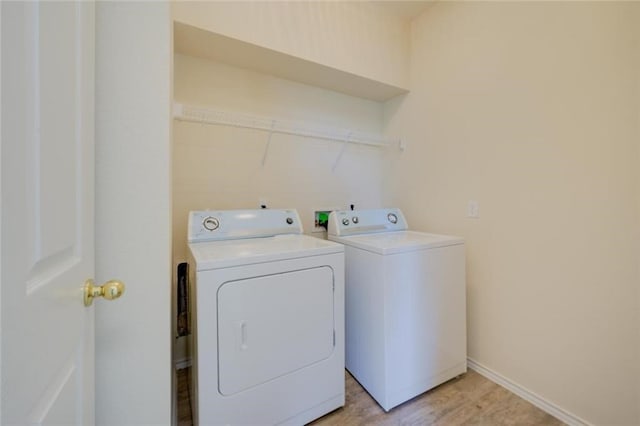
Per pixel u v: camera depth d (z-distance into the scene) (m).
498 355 1.78
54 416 0.51
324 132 2.38
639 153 1.22
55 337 0.51
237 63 1.95
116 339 0.84
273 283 1.30
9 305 0.37
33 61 0.44
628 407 1.26
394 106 2.58
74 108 0.60
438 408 1.56
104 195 0.81
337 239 1.95
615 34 1.28
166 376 0.90
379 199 2.76
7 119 0.37
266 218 1.83
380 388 1.55
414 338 1.61
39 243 0.45
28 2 0.42
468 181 1.95
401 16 2.32
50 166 0.49
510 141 1.70
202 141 1.94
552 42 1.50
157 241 0.88
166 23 0.88
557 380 1.50
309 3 1.90
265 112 2.12
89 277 0.70
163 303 0.89
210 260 1.17
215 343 1.17
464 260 1.82
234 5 1.64
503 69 1.73
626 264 1.26
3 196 0.37
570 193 1.44
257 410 1.27
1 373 0.36
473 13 1.90
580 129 1.40
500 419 1.48
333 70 2.05
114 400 0.84
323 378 1.46
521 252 1.66
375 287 1.57
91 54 0.71
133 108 0.84
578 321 1.42
